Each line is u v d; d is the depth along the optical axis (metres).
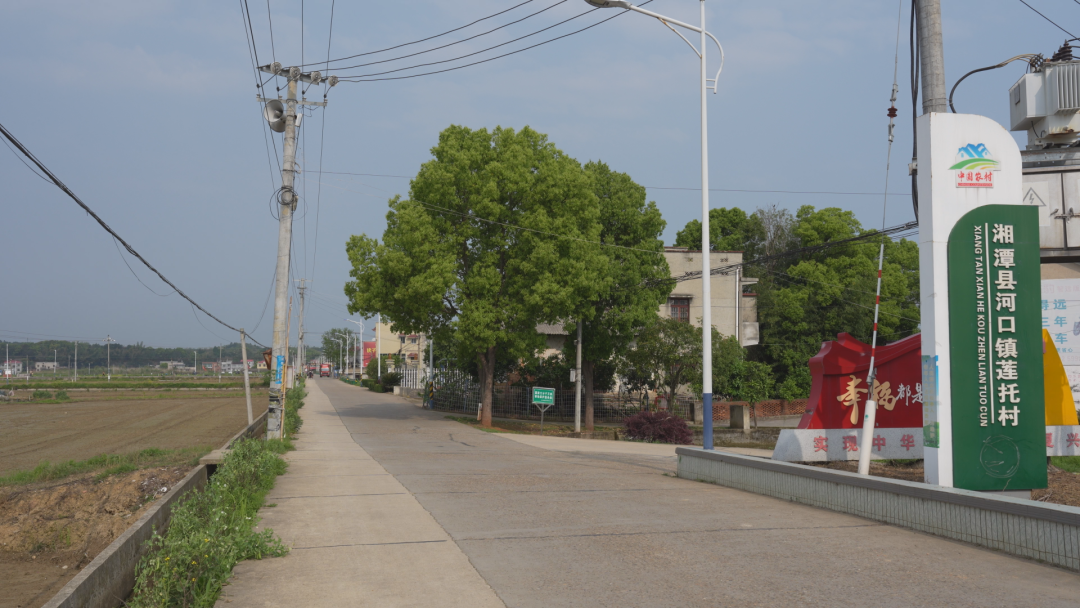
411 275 26.77
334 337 170.38
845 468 11.59
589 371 32.62
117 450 21.78
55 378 113.31
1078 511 5.98
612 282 29.14
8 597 9.93
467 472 13.11
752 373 36.97
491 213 27.25
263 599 5.27
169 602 5.20
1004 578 5.79
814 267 42.62
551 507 9.18
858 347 12.42
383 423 28.78
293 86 19.62
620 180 31.73
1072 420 11.05
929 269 8.81
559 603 5.18
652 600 5.24
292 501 9.70
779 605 5.12
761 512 8.82
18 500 14.09
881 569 6.08
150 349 195.50
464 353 29.03
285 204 19.50
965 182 8.85
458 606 5.11
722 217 54.88
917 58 10.32
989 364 8.65
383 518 8.43
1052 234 11.47
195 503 7.12
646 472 13.74
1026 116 11.81
